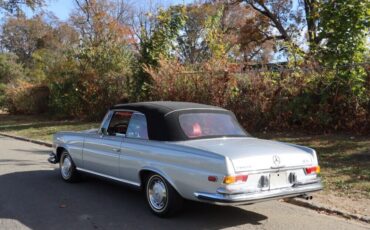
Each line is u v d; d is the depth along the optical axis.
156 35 20.12
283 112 14.22
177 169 6.32
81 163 8.61
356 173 9.02
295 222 6.62
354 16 12.41
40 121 26.06
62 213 7.06
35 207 7.41
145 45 20.19
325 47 13.08
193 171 6.09
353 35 12.57
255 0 35.56
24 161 12.23
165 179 6.52
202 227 6.35
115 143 7.54
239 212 7.09
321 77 13.29
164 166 6.52
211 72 15.87
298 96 13.90
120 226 6.40
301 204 7.51
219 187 5.78
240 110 14.99
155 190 6.81
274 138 13.20
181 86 16.62
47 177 9.82
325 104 13.26
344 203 7.36
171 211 6.58
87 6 41.97
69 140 8.94
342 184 8.38
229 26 40.28
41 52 52.00
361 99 12.74
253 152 6.07
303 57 14.02
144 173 7.00
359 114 12.85
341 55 12.70
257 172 5.93
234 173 5.75
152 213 6.91
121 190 8.55
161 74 17.59
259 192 5.92
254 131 14.62
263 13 35.91
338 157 10.41
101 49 24.59
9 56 56.38
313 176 6.56
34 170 10.75
